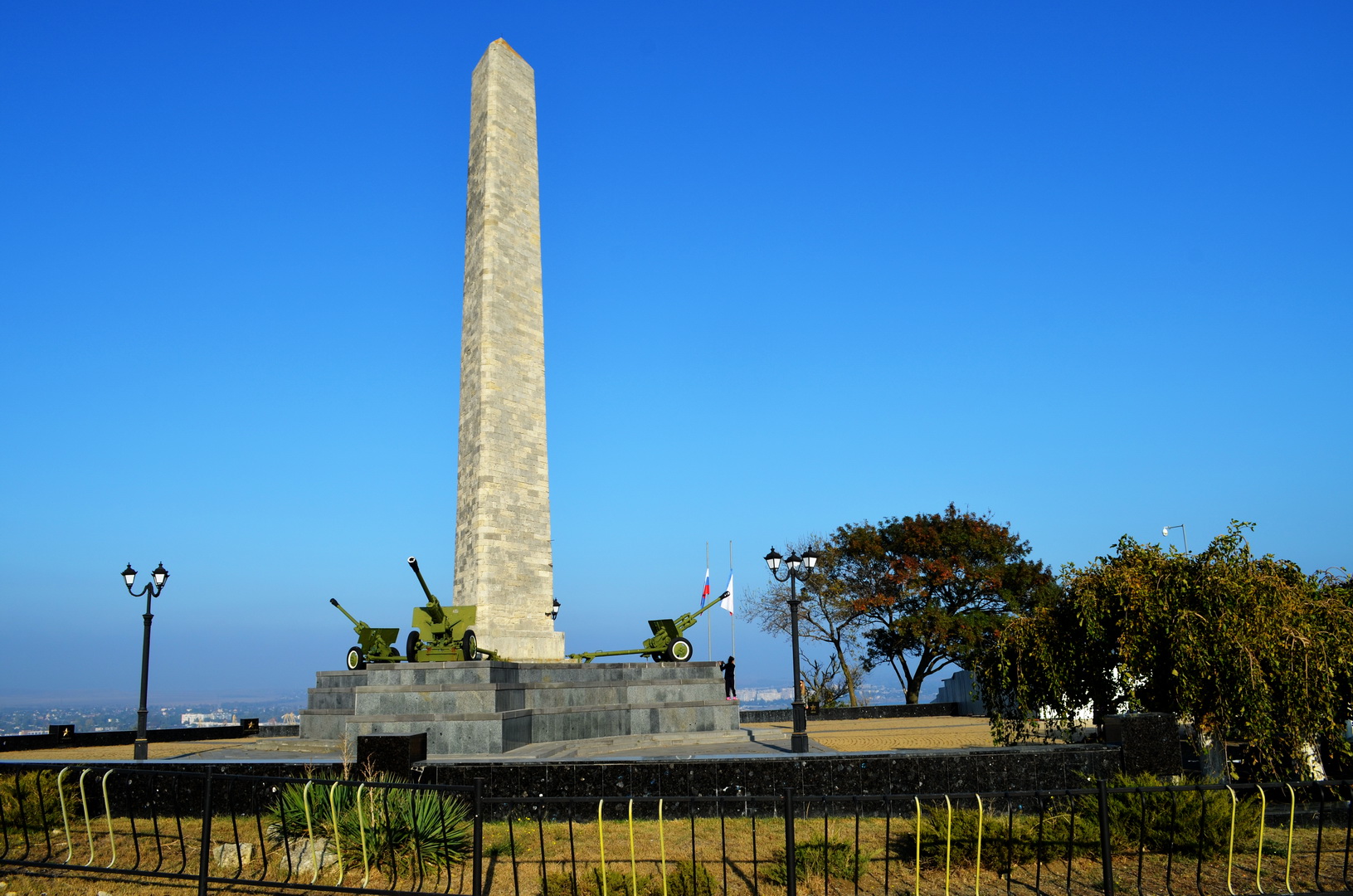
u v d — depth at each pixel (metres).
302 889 11.91
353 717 26.20
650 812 16.36
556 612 34.28
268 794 16.05
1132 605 18.55
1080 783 16.58
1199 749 18.55
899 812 16.42
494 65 36.34
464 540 33.50
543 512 34.66
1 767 17.58
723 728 31.00
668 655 33.62
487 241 34.66
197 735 39.47
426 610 29.47
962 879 12.64
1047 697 20.73
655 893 11.81
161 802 16.36
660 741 29.06
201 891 11.41
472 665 26.59
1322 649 16.92
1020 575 54.34
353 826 13.14
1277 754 17.33
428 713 25.53
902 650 55.47
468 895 11.72
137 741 26.95
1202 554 18.78
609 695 30.31
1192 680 17.56
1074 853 13.35
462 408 34.69
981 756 16.72
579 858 13.49
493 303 34.34
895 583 54.62
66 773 16.59
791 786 16.61
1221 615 17.58
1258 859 11.74
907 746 29.03
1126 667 18.56
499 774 16.31
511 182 36.09
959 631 51.69
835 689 57.97
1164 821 13.55
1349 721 18.44
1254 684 16.78
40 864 12.32
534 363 35.50
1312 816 15.99
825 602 56.31
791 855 10.36
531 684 28.20
